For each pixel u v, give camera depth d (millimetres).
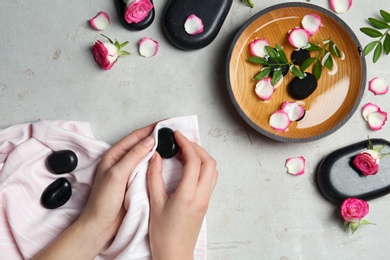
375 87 1040
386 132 1043
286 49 1018
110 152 892
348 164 996
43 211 940
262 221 1029
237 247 1026
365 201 999
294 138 953
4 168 931
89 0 1013
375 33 1016
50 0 1013
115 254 917
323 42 1013
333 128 960
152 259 891
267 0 1035
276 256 1031
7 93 1012
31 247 919
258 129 949
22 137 957
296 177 1031
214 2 965
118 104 1017
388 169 998
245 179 1026
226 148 1023
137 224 871
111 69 1015
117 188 824
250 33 1004
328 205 1034
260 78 982
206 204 838
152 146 853
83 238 846
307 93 996
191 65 1021
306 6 972
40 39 1013
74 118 1014
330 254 1037
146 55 1009
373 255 1041
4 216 931
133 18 944
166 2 1013
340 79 1008
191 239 835
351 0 1021
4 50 1013
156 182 856
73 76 1014
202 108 1022
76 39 1014
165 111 1021
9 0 1011
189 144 885
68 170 927
